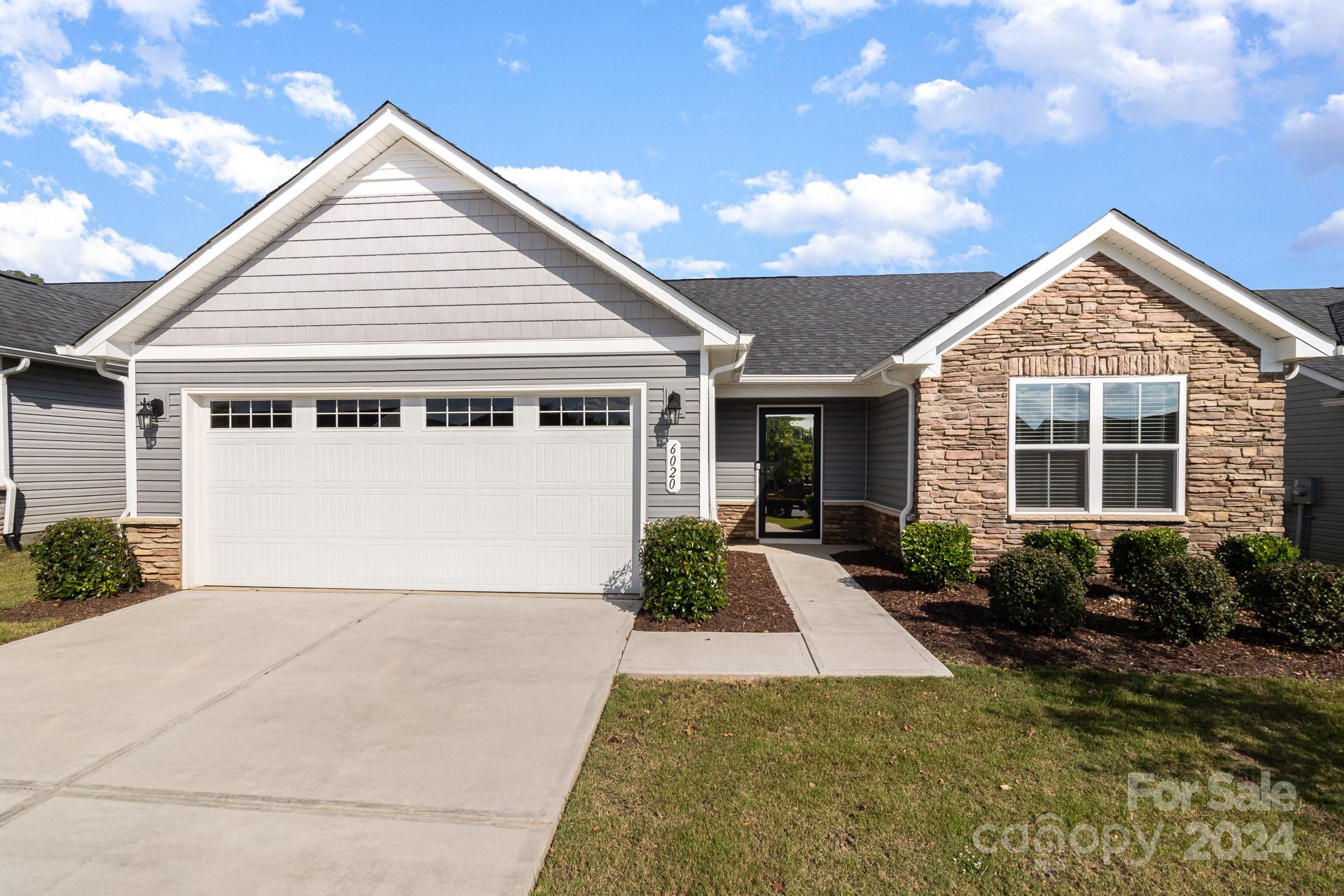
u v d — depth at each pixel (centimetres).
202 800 336
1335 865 285
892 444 1011
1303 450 1075
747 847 297
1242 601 610
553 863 287
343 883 274
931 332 836
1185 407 815
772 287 1476
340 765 371
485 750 388
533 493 770
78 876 278
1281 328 770
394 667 528
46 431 1204
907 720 427
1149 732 408
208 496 800
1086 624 642
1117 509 833
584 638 602
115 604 720
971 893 268
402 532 781
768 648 575
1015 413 841
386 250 768
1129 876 278
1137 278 820
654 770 365
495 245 759
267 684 492
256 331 779
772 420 1198
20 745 396
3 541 1115
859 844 299
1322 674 509
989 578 661
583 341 751
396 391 768
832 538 1176
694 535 666
